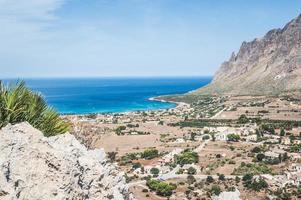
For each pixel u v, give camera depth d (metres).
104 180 9.93
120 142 191.12
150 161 149.62
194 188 110.69
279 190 103.38
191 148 173.38
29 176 8.32
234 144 182.12
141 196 102.75
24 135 8.91
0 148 8.44
